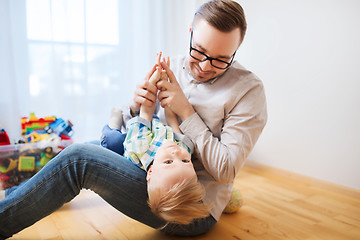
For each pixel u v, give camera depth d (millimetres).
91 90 2363
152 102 1134
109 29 2369
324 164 2002
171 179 913
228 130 1098
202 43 986
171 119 1156
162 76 1129
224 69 1065
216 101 1136
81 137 2324
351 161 1875
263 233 1334
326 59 1945
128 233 1280
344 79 1873
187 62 1212
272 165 2301
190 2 2654
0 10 1944
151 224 1127
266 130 2326
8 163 1487
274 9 2203
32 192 967
